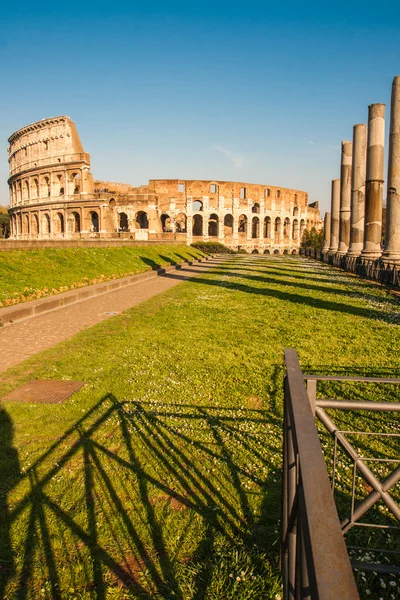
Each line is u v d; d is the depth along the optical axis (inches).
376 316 519.2
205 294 735.7
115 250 1188.5
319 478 63.2
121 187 2935.5
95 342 385.4
